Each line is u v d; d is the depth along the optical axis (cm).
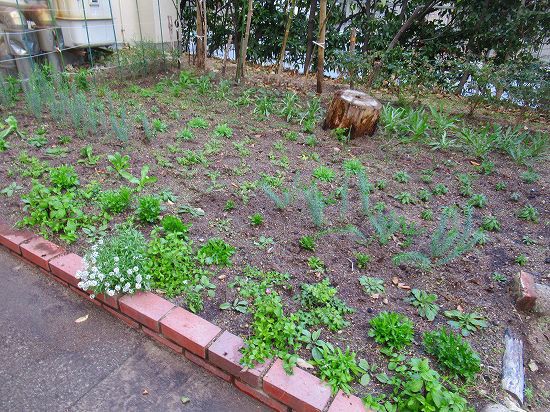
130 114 484
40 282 262
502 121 572
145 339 228
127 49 667
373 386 192
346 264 268
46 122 447
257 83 652
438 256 283
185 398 197
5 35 520
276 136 466
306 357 203
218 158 398
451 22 695
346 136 472
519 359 209
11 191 318
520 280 251
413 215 335
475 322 228
